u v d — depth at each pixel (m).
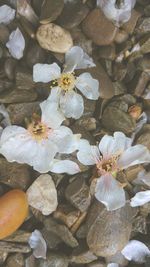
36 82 0.20
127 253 0.21
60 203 0.21
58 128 0.20
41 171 0.20
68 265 0.21
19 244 0.20
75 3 0.20
